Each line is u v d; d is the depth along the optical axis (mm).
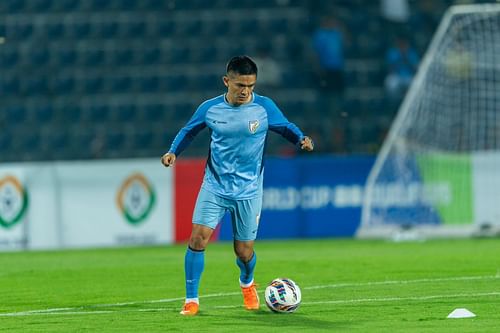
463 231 73875
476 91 77250
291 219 73688
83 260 58656
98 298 38875
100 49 105250
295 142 32500
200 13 108000
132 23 106938
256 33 107062
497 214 74125
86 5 108125
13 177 70688
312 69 100750
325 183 74000
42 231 70938
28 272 50875
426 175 74312
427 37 106000
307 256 57594
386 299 36031
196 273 32438
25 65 104625
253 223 32531
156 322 30922
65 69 104125
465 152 75750
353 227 74250
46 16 107062
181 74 103312
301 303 35094
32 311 34875
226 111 31859
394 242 69750
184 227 72250
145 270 50781
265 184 73312
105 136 96438
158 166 72125
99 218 71625
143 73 103375
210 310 33719
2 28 106438
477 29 78938
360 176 74250
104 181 71688
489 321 29688
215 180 32125
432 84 76812
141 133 96750
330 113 98438
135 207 72000
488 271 46500
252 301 33656
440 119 76500
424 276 44656
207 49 105250
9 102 101000
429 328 28406
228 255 59906
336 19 105312
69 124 98812
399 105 97562
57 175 71312
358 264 51469
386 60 103500
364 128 95438
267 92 98625
